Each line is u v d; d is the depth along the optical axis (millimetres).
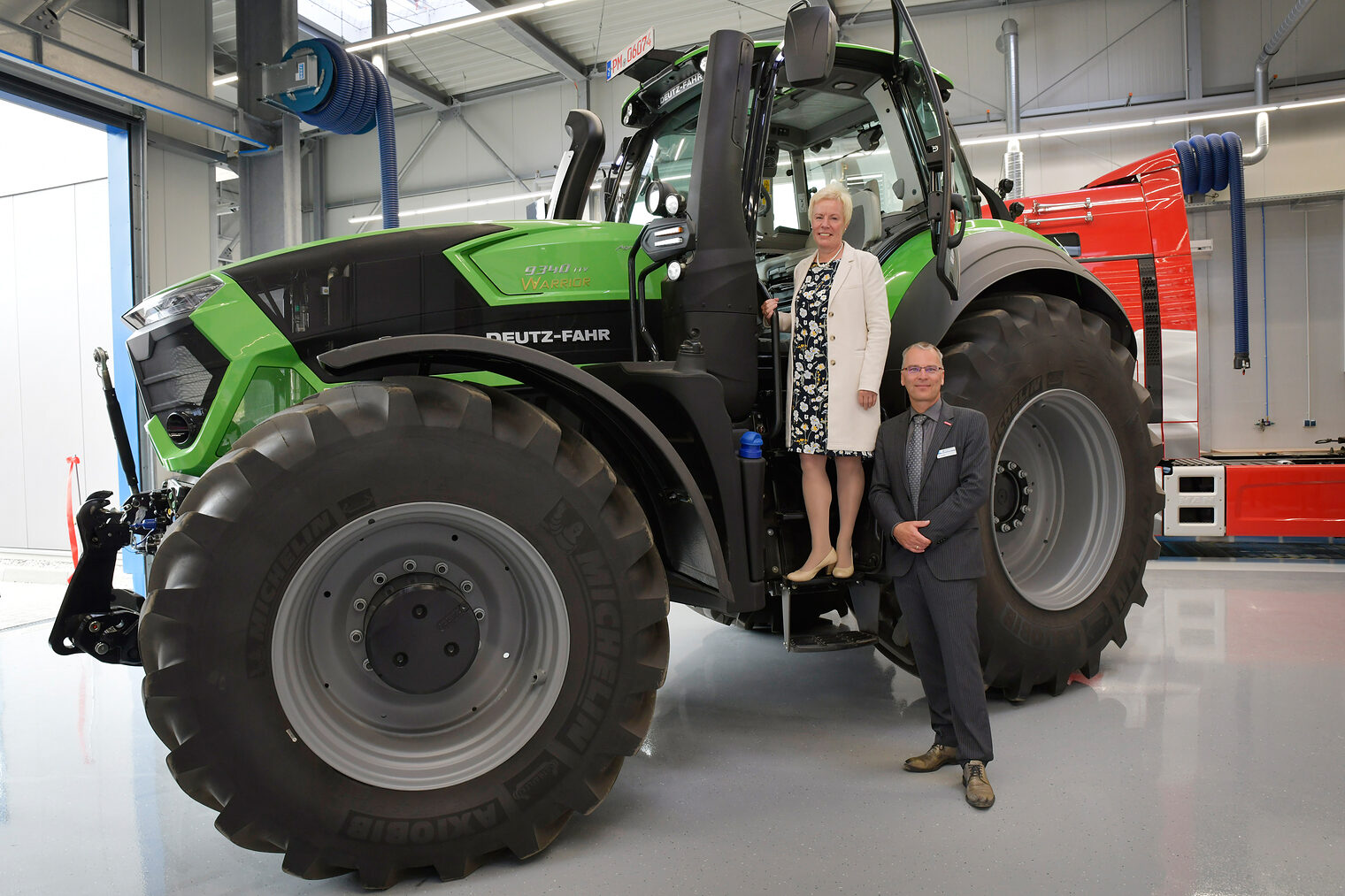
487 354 2006
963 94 11000
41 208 7652
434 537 2062
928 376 2365
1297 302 9930
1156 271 6312
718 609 2467
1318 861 1881
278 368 2500
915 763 2463
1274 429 10000
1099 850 1954
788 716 2990
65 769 2654
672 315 2607
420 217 14156
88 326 7590
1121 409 3184
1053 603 3053
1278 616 4160
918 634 2416
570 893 1843
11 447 7926
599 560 2031
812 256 2758
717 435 2412
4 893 1902
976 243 3023
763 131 2695
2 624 4980
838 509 2795
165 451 2508
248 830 1815
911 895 1788
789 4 10586
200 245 6398
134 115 5863
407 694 2051
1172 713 2854
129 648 2473
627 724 2045
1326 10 9867
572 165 3535
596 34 11469
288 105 5973
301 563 1877
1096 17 10594
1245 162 9570
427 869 1994
